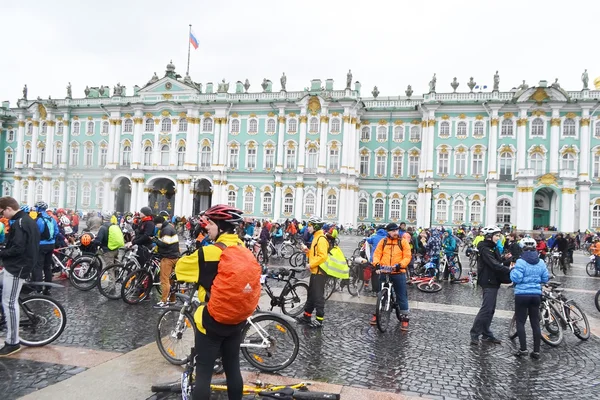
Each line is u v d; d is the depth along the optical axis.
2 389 7.46
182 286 15.19
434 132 63.94
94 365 8.70
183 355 8.83
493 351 10.66
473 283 21.12
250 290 5.75
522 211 58.28
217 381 7.80
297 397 7.46
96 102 75.12
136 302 14.29
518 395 8.09
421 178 64.19
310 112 65.56
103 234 16.98
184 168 69.00
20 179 79.25
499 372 9.23
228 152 69.38
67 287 16.75
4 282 9.06
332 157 65.19
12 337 9.16
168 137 70.44
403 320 12.30
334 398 7.44
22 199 79.06
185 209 68.81
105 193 72.56
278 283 17.55
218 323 5.79
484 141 62.28
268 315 8.87
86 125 75.44
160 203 73.31
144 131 71.62
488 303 11.20
